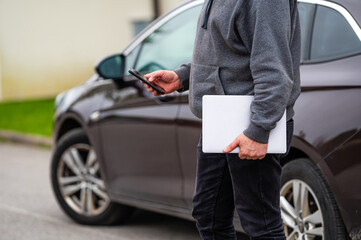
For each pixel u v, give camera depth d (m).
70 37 17.73
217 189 3.14
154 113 4.76
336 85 3.61
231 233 3.23
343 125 3.54
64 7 17.66
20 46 17.20
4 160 9.16
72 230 5.45
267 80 2.69
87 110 5.42
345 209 3.57
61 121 5.74
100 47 18.06
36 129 11.27
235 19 2.80
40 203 6.48
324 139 3.63
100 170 5.38
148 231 5.39
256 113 2.72
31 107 14.19
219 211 3.18
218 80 2.91
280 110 2.70
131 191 5.11
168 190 4.75
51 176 5.79
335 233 3.68
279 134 2.77
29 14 17.30
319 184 3.74
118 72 5.12
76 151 5.62
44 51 17.47
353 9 3.72
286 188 3.98
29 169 8.42
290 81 2.72
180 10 4.84
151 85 3.27
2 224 5.67
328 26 3.81
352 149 3.50
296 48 2.92
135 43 5.13
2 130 11.29
